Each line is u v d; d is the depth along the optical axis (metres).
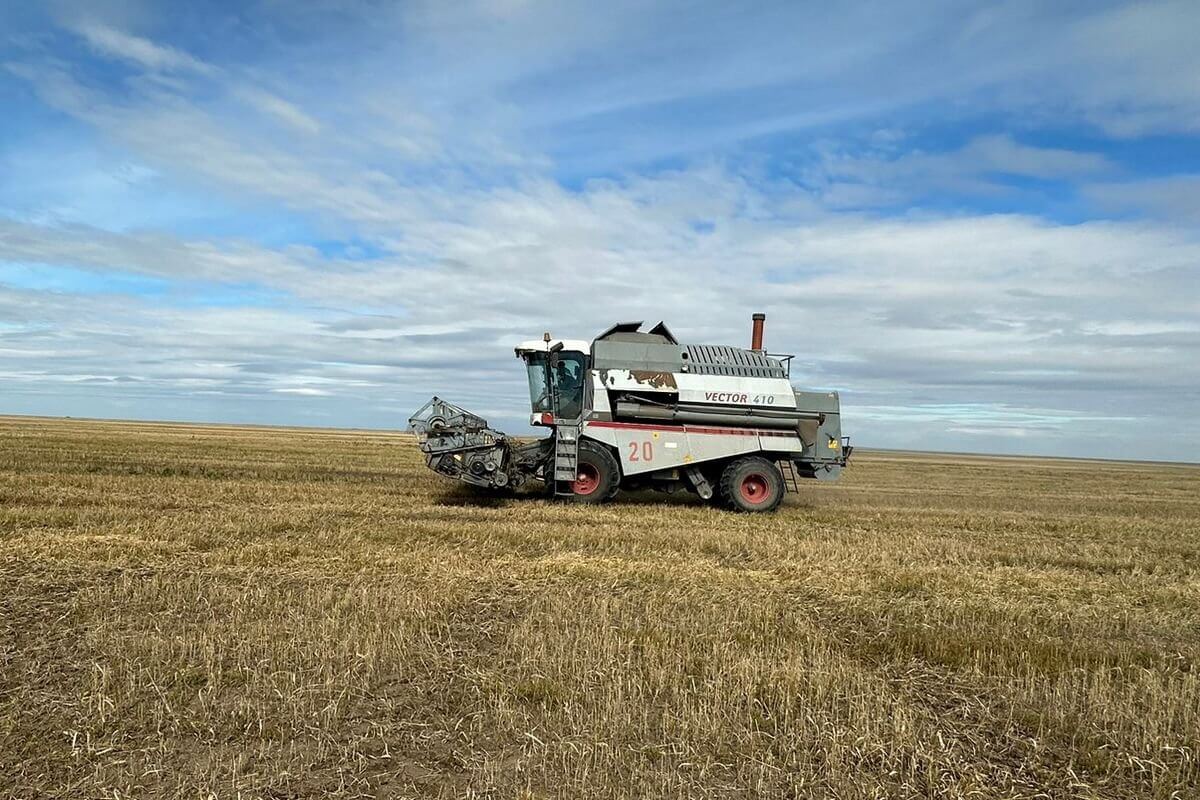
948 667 6.75
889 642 7.30
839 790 4.49
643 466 16.31
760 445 16.75
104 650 6.44
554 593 8.61
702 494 16.75
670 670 6.12
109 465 21.48
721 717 5.32
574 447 15.83
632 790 4.42
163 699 5.40
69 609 7.59
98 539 10.59
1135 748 5.13
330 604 7.74
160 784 4.38
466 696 5.70
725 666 6.20
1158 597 9.70
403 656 6.41
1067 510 20.67
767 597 8.76
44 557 9.64
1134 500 24.77
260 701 5.41
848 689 5.93
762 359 17.45
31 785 4.36
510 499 16.64
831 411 17.47
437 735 5.08
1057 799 4.59
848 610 8.43
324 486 18.31
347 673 5.92
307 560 9.90
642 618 7.67
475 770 4.61
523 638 6.87
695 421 16.55
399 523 12.82
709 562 10.65
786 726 5.25
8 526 11.67
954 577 10.24
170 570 9.21
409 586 8.62
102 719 5.09
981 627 7.89
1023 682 6.32
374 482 19.95
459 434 15.84
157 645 6.46
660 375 16.41
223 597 8.02
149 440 35.84
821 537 13.16
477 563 9.95
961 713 5.71
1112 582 10.53
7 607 7.66
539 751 4.81
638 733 5.09
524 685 5.75
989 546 13.04
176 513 13.25
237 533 11.57
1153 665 6.93
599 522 13.71
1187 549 13.65
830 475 17.50
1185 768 4.94
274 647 6.43
